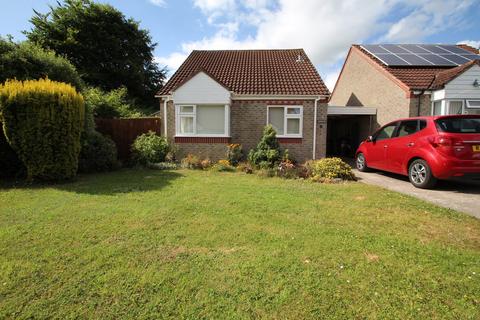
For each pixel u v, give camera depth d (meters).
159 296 2.58
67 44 24.02
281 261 3.21
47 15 25.19
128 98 27.64
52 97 7.33
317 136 12.07
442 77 11.59
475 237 3.92
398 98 12.21
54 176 7.56
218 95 11.52
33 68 8.84
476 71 10.82
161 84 33.91
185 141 11.88
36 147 7.31
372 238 3.87
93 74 24.94
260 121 12.18
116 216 4.73
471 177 6.36
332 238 3.87
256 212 5.00
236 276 2.90
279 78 13.16
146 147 10.92
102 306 2.44
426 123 7.14
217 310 2.40
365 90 15.15
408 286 2.73
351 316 2.33
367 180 8.38
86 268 3.04
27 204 5.44
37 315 2.32
